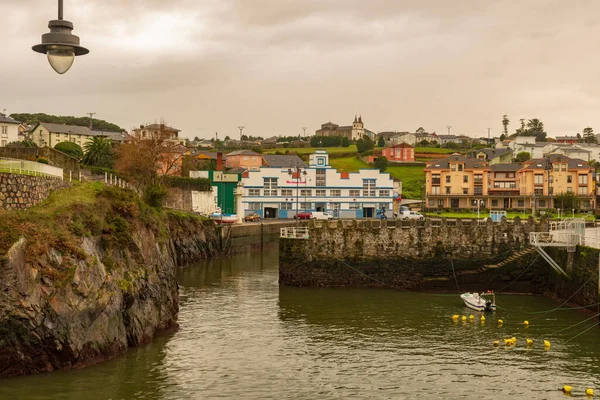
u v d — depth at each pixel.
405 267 77.00
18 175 45.62
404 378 43.34
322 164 144.12
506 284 75.88
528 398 40.03
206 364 45.19
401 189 182.50
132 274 49.22
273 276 84.62
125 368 43.09
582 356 48.47
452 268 76.88
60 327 39.34
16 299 37.06
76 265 41.12
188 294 70.69
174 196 118.31
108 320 44.19
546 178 158.88
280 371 44.31
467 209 155.75
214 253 105.88
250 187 142.00
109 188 55.66
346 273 77.00
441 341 52.44
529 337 53.84
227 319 58.84
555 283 71.44
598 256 60.06
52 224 42.81
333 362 46.56
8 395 36.59
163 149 117.50
